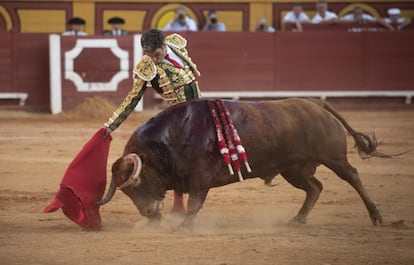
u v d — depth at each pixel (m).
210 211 14.46
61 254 10.48
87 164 12.34
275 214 14.24
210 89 33.00
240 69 33.12
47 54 32.12
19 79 32.00
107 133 12.46
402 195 16.30
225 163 11.98
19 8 38.22
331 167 12.93
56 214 13.88
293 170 13.27
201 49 32.81
